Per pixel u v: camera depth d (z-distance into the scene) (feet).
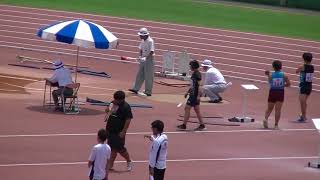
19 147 175.42
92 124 202.59
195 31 365.61
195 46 343.46
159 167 139.54
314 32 390.42
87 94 245.45
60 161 165.89
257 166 174.09
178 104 239.50
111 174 158.71
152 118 215.51
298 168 174.60
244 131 208.74
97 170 135.23
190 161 174.19
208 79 247.70
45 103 224.94
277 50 341.82
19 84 253.65
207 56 331.57
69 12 391.45
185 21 390.83
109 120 158.81
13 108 215.51
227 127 212.23
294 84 301.43
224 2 471.62
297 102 264.11
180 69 290.76
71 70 290.15
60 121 203.41
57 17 380.78
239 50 339.16
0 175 152.76
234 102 252.83
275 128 213.87
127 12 404.36
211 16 415.85
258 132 208.74
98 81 273.75
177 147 185.88
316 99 275.59
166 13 411.95
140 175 159.12
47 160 166.09
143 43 248.93
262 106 249.14
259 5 472.44
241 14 431.02
